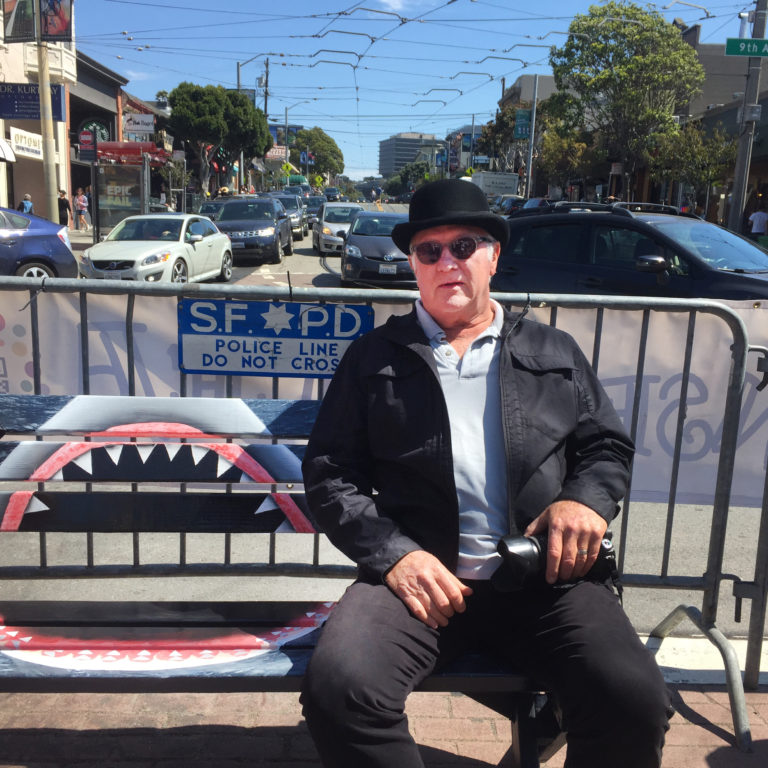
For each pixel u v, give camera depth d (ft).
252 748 8.13
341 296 8.98
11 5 59.52
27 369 9.43
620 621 6.43
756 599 9.23
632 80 103.40
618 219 25.41
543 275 26.23
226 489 10.08
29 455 8.18
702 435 10.05
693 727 8.65
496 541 6.87
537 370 7.06
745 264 24.04
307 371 9.27
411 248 7.37
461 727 8.57
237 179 196.03
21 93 71.87
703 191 94.94
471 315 7.21
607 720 5.86
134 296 9.15
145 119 126.31
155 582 11.89
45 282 8.96
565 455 7.34
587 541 6.53
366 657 5.88
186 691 6.75
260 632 7.34
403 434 6.82
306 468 7.09
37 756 7.91
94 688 6.70
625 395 9.84
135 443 8.34
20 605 7.78
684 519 14.87
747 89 54.03
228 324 9.14
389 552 6.47
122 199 74.69
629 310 9.50
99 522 8.15
